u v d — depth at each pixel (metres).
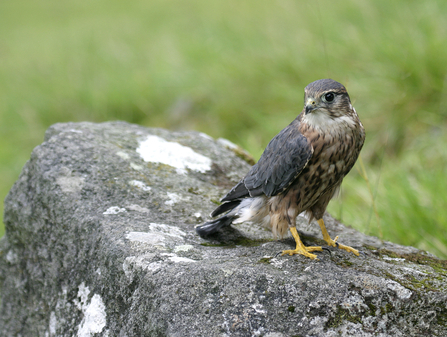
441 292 4.27
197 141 7.89
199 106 14.55
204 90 14.51
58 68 18.52
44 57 20.31
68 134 6.93
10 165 15.74
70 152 6.51
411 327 4.13
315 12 13.91
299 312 4.08
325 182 5.53
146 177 6.46
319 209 5.83
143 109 15.62
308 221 6.22
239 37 14.98
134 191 6.11
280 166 5.39
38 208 5.98
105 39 20.28
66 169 6.21
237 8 17.23
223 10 18.11
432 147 10.16
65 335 5.21
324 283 4.23
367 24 12.79
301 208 5.49
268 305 4.10
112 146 6.91
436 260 5.25
